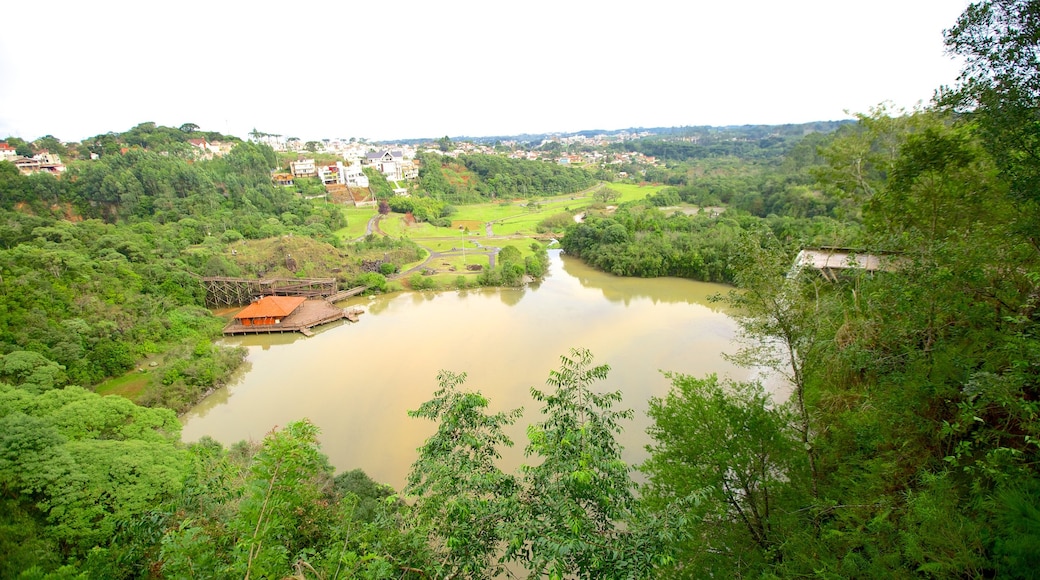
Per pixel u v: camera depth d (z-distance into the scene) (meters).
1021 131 11.74
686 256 68.12
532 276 71.94
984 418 10.96
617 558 8.08
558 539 7.95
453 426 10.98
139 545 10.43
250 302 64.12
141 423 24.72
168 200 87.06
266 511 8.95
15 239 58.31
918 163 16.25
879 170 26.45
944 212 15.29
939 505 9.31
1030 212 11.80
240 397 37.88
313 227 87.56
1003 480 8.79
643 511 9.60
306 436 9.76
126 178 87.38
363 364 42.94
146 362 42.06
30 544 15.65
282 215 92.12
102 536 17.08
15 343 35.19
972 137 15.50
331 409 35.16
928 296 12.02
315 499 11.84
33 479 17.66
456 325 52.38
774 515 13.50
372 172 134.50
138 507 18.28
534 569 7.77
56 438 19.52
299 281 65.00
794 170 117.12
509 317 54.22
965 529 8.73
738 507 13.91
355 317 56.31
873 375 14.74
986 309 11.54
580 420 11.59
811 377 17.53
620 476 9.98
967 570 8.49
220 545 9.46
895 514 11.04
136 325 44.41
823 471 14.68
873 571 9.95
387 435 31.25
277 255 72.00
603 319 51.81
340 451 29.83
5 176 80.19
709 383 15.49
